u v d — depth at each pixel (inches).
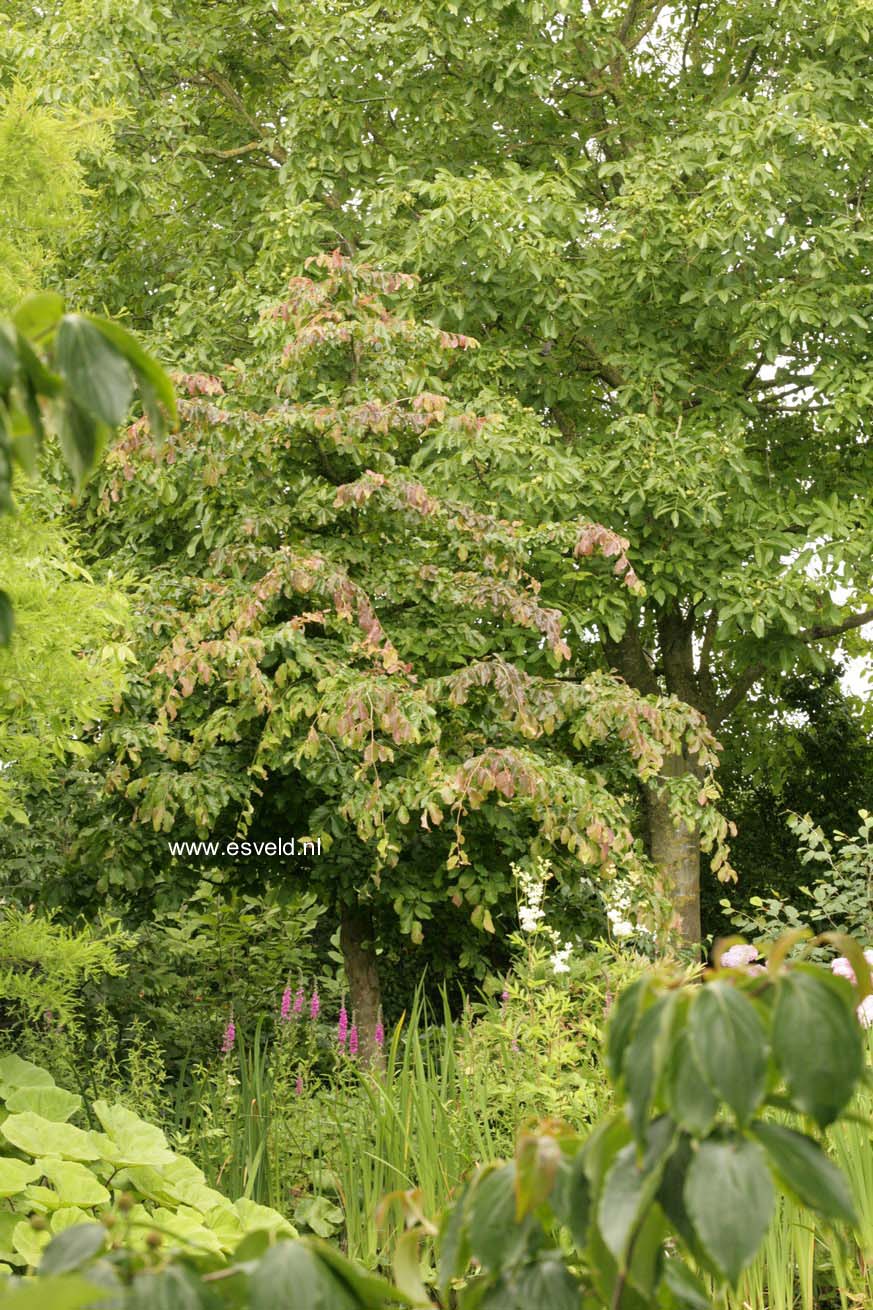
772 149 342.3
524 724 216.5
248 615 213.8
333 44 350.6
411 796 213.5
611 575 342.6
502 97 362.9
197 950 312.2
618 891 225.9
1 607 40.3
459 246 334.0
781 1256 141.6
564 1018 184.5
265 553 226.5
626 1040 40.1
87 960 183.6
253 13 372.5
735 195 328.8
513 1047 176.2
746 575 339.0
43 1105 154.6
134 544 272.5
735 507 349.1
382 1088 178.4
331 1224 181.2
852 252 342.3
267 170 389.4
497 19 354.0
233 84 406.6
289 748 231.1
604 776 283.9
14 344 37.0
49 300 38.6
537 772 212.2
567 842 215.9
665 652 422.9
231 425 226.7
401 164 362.9
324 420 228.7
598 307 366.3
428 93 363.6
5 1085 157.8
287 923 329.7
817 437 412.5
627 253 345.1
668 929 226.4
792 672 455.2
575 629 327.9
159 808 214.1
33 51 304.0
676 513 325.1
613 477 339.3
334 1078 220.1
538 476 310.0
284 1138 194.2
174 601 236.5
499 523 242.5
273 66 399.2
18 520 149.3
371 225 351.3
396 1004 365.4
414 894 239.6
